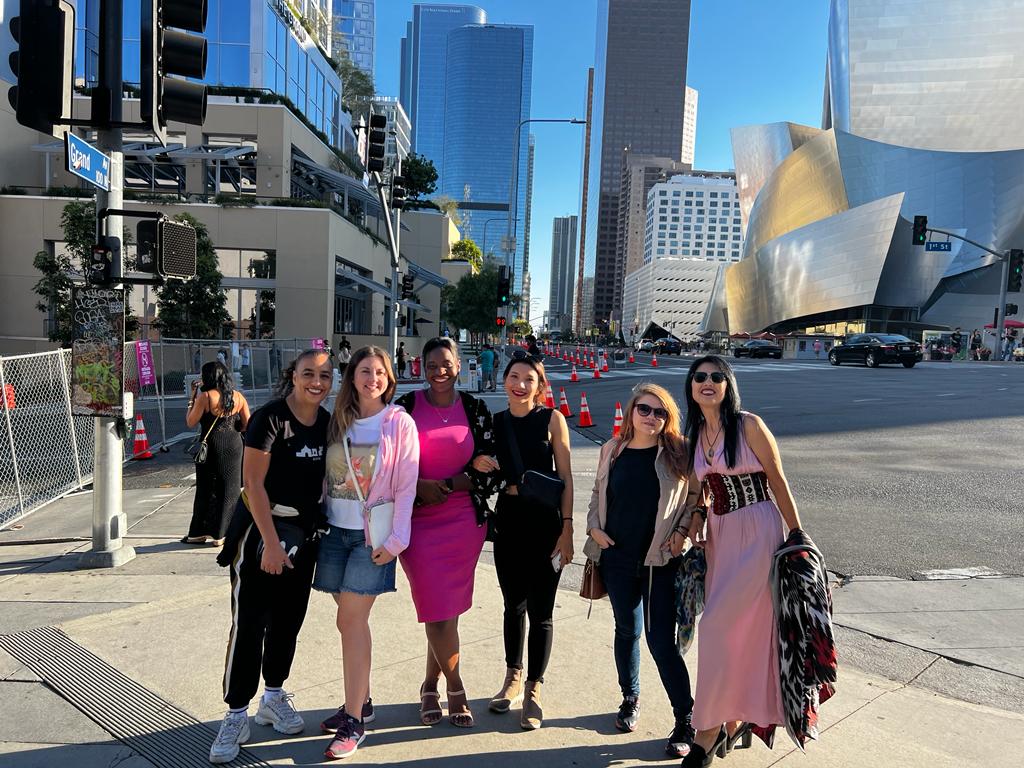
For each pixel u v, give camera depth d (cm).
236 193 2978
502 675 407
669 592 349
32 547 664
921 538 713
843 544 692
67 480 966
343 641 335
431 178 5312
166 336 2514
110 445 597
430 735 343
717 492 329
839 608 538
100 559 589
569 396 2184
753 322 9938
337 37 5403
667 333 17750
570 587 579
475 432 368
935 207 8000
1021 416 1588
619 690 392
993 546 689
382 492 331
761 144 10144
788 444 1255
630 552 352
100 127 557
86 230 2438
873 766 322
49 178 3078
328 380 333
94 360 583
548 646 357
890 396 2002
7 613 485
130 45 2931
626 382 2695
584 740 342
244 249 2916
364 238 3534
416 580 350
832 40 9256
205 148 3077
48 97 505
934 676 430
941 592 570
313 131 3594
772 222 9856
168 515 790
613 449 367
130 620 470
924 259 7781
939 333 6022
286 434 328
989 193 7731
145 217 575
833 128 9194
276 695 346
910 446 1234
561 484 357
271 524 321
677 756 329
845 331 8381
